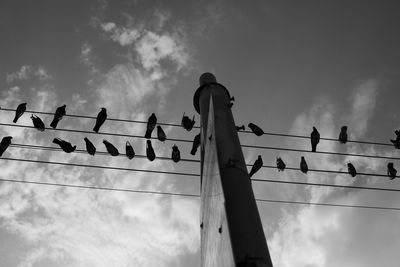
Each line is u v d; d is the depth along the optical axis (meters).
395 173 14.92
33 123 14.19
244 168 9.13
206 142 10.22
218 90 12.20
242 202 8.21
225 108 11.21
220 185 8.20
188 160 14.22
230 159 9.08
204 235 9.46
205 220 9.41
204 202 9.61
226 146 9.47
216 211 8.42
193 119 15.26
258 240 7.56
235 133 10.19
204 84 12.91
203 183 9.89
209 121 10.11
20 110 14.27
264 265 7.11
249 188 8.72
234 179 8.72
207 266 8.99
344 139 14.96
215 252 8.32
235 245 7.34
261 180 13.96
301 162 14.61
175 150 14.23
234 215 7.84
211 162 9.18
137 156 14.34
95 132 14.40
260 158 14.70
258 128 14.80
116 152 14.27
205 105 11.78
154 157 14.30
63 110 14.30
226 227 7.68
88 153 14.18
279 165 14.56
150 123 14.59
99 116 14.40
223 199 7.96
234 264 7.09
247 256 7.14
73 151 14.12
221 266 7.80
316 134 14.84
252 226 7.77
